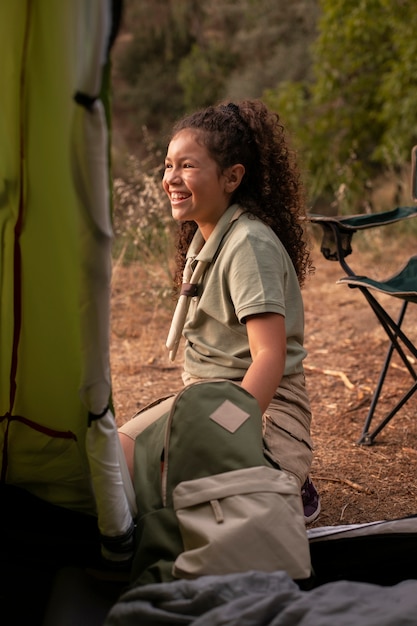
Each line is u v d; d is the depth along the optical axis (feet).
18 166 5.57
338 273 19.70
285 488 5.79
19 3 5.14
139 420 7.10
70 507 6.86
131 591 5.36
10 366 6.32
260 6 55.62
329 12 29.12
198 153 7.11
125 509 5.99
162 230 18.40
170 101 56.39
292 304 7.25
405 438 10.64
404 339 9.88
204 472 5.97
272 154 7.53
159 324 16.08
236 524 5.55
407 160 26.71
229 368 7.06
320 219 10.04
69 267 5.61
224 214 7.20
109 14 4.84
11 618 6.59
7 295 6.05
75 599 6.13
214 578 5.21
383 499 9.07
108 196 5.18
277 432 6.83
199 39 57.93
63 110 5.06
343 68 29.27
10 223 5.78
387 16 28.02
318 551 6.59
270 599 5.02
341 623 4.82
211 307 7.13
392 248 22.06
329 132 29.60
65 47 4.91
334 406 11.82
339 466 9.88
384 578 6.58
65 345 6.01
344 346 14.53
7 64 5.33
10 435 6.62
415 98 26.05
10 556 6.97
